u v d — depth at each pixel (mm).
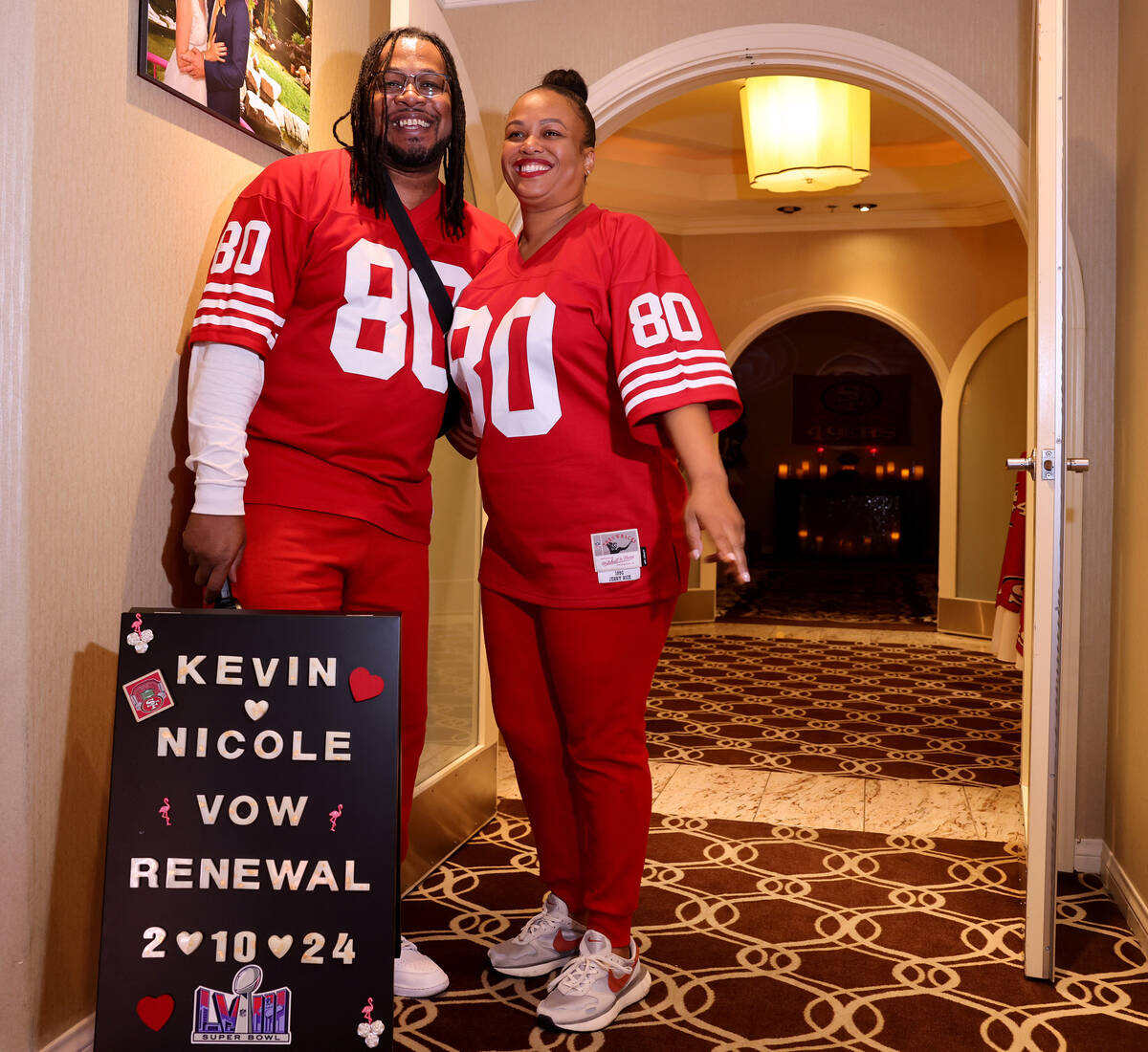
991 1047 1771
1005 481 7199
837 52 2926
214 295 1662
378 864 1376
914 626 7797
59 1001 1612
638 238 1755
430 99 1763
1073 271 2697
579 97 1891
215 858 1379
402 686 1875
